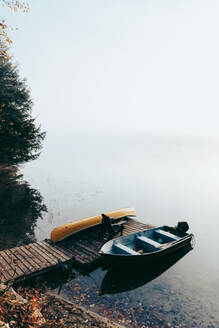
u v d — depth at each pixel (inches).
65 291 279.7
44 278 300.0
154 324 233.6
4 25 255.1
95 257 347.3
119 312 249.0
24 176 1101.1
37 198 738.2
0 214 563.5
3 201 673.0
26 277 279.6
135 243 403.9
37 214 589.9
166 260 390.0
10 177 1024.9
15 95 856.9
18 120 789.2
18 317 150.3
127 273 340.2
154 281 325.1
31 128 820.0
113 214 523.2
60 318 180.2
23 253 338.3
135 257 321.4
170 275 344.8
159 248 367.9
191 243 472.4
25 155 853.8
